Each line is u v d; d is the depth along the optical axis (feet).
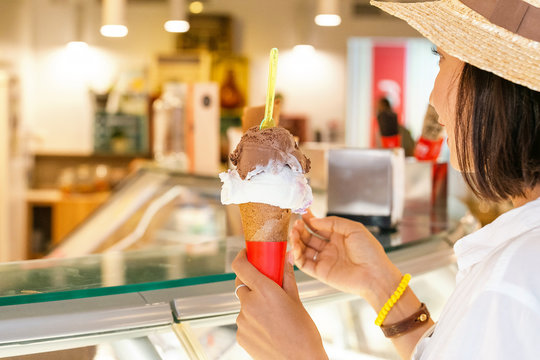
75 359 2.80
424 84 22.77
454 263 4.55
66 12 19.93
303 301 3.48
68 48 20.04
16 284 3.05
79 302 2.94
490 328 1.86
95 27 20.17
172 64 19.77
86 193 17.58
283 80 21.11
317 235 3.56
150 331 2.96
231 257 3.81
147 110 19.93
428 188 6.07
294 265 3.58
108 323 2.84
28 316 2.75
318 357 2.44
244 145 2.41
